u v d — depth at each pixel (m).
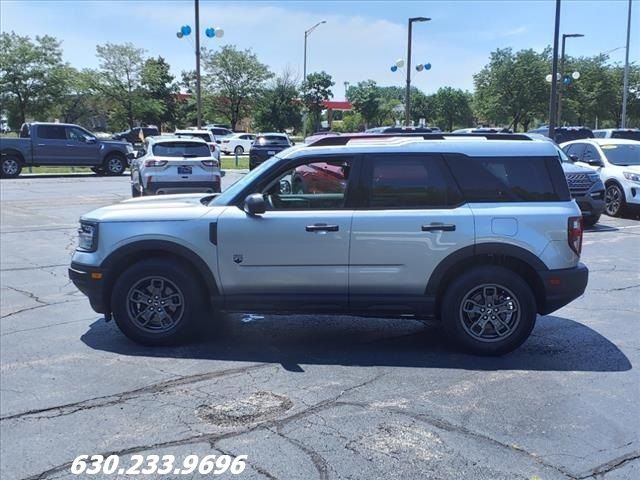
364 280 5.55
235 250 5.59
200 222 5.61
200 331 6.28
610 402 4.54
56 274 8.70
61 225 13.16
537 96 46.16
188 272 5.70
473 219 5.45
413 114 58.94
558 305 5.56
